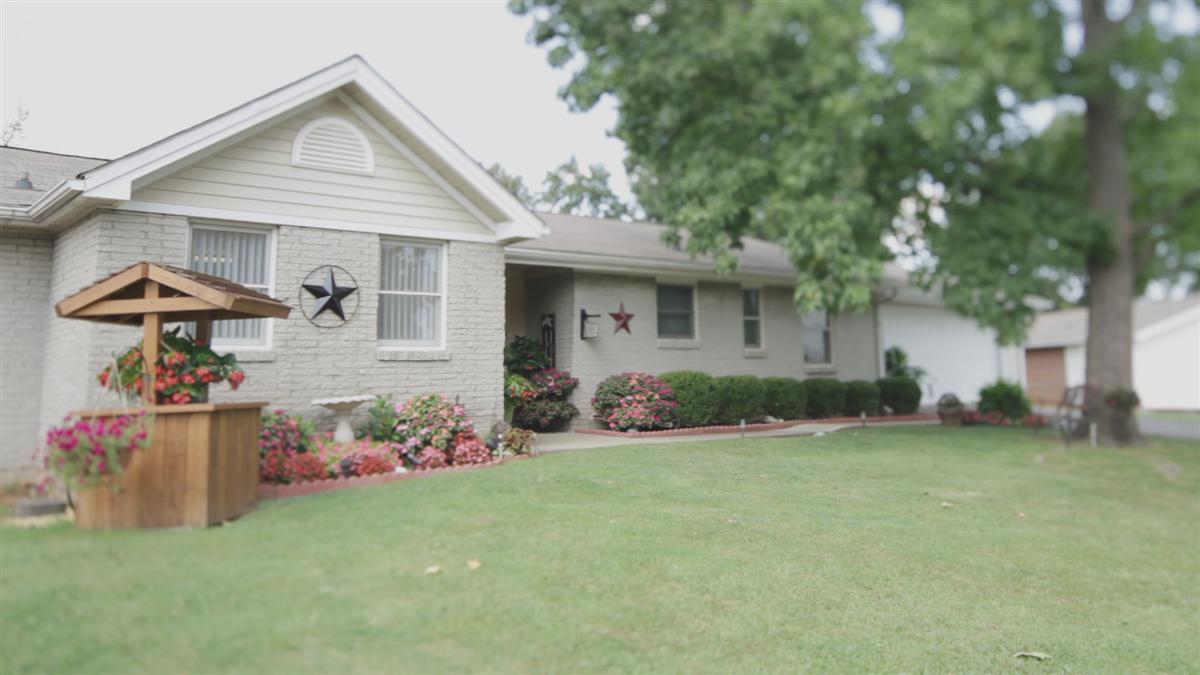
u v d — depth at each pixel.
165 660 3.54
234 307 6.45
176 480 5.84
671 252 16.38
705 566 5.78
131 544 5.23
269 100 9.17
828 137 14.44
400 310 10.60
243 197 9.30
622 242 16.45
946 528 7.93
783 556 6.30
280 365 9.39
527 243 13.82
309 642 3.83
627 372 14.44
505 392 12.21
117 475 5.60
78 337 8.49
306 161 9.79
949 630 5.32
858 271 13.45
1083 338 30.53
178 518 5.81
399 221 10.49
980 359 24.00
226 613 4.10
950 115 14.55
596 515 6.84
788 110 15.04
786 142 14.73
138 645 3.67
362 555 5.20
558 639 4.25
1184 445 17.03
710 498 8.06
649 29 15.20
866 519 7.88
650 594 5.11
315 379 9.64
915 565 6.56
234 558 5.00
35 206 8.64
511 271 14.91
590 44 15.43
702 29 14.43
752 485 9.01
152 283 6.57
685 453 10.86
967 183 16.52
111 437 5.50
